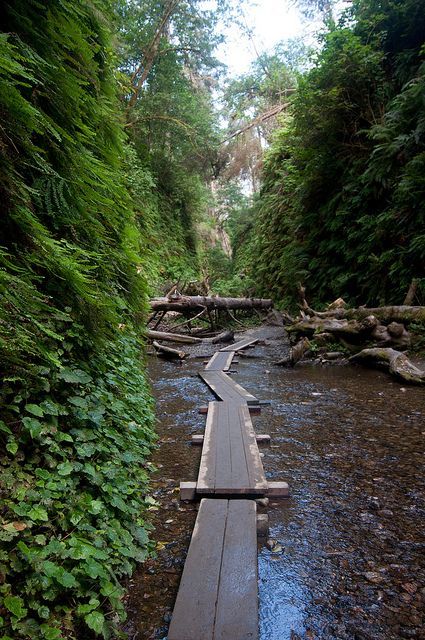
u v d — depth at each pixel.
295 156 13.70
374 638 1.70
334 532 2.51
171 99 17.16
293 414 5.15
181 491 2.97
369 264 10.41
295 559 2.25
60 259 1.79
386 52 11.55
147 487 3.00
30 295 1.62
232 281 21.73
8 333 1.53
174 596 1.96
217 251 27.70
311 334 10.16
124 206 3.42
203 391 6.61
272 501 2.94
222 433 4.18
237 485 2.96
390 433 4.25
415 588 2.00
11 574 1.48
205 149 19.81
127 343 4.15
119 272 3.54
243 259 24.94
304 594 1.97
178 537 2.48
